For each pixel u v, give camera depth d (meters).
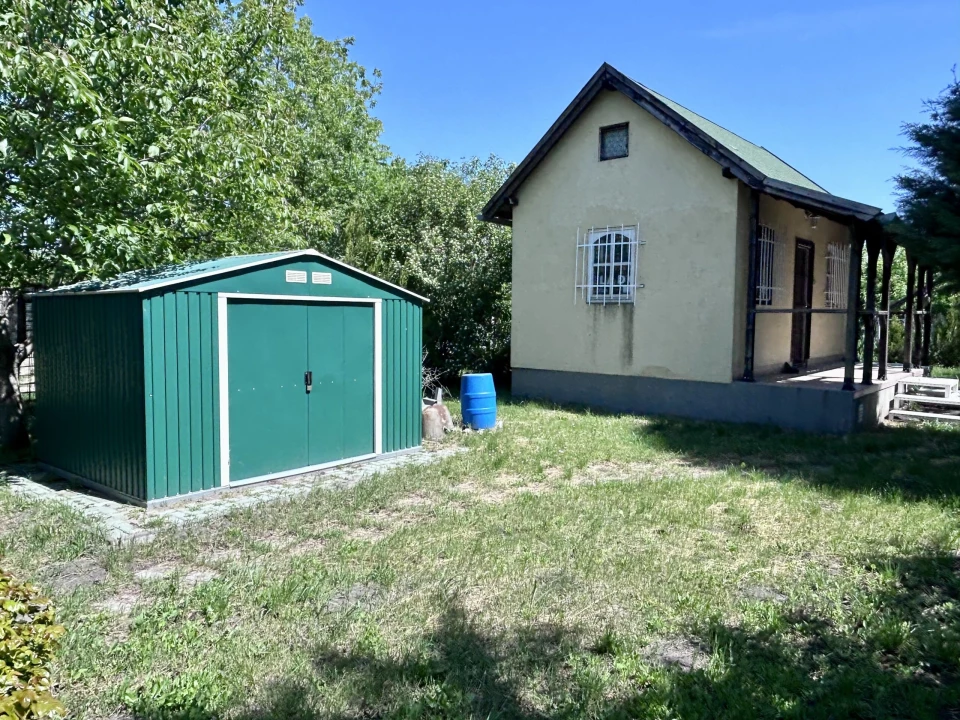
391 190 21.27
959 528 5.43
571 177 12.67
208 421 6.52
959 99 8.43
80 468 7.00
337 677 3.21
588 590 4.23
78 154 7.40
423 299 8.73
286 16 14.03
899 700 3.07
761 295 11.67
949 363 18.25
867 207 9.37
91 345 6.67
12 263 7.80
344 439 7.89
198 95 9.57
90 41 7.77
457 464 7.80
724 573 4.54
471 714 2.95
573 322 12.79
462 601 4.09
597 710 2.97
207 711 2.91
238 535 5.31
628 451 8.69
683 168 11.17
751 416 10.63
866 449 8.66
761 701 3.04
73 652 3.38
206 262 7.92
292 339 7.28
